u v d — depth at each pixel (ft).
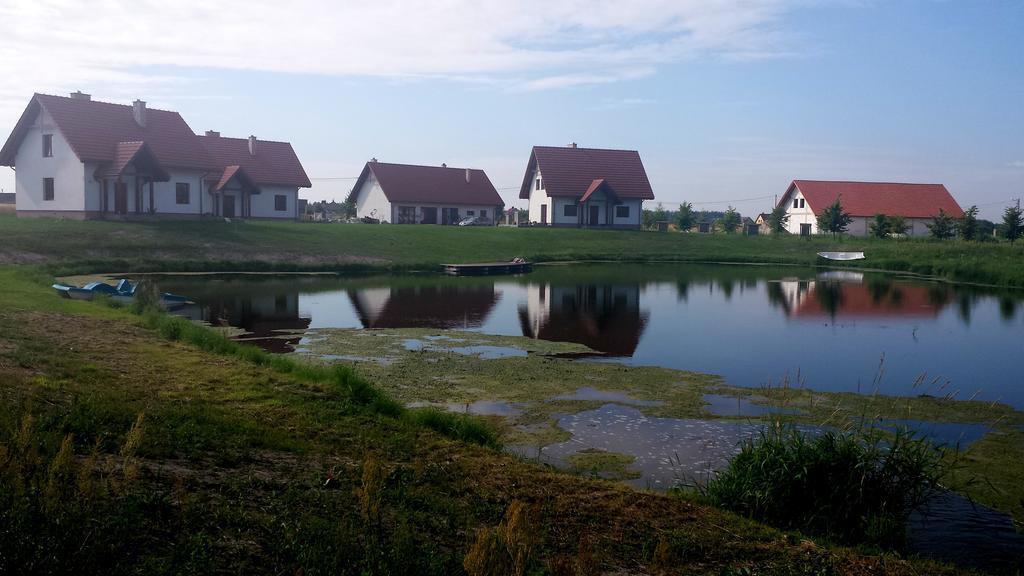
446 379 49.37
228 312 78.89
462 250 160.76
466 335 67.92
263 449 27.09
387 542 19.29
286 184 193.67
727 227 260.01
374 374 49.85
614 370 54.19
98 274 108.99
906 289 118.52
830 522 27.09
